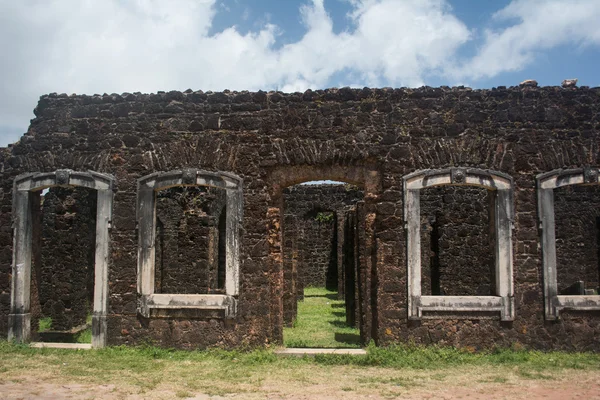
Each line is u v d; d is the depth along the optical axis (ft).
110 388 28.19
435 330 36.45
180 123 39.06
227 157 38.37
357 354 35.01
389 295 36.73
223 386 28.73
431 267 58.18
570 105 37.99
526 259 36.91
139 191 38.73
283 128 38.22
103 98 39.93
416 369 32.73
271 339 37.40
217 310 37.40
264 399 26.37
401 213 37.17
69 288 48.55
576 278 62.80
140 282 38.09
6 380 29.60
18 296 39.34
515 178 37.35
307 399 26.35
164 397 26.63
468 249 54.60
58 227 49.19
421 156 37.45
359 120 37.86
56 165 39.78
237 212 37.76
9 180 40.40
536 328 36.50
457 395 27.12
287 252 54.49
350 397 26.73
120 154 39.27
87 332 48.44
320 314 65.16
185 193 59.98
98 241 38.63
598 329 36.58
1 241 40.06
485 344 36.29
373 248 37.35
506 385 29.01
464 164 37.42
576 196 63.87
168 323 37.76
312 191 89.51
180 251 58.80
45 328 48.60
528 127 37.76
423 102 37.93
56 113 40.27
